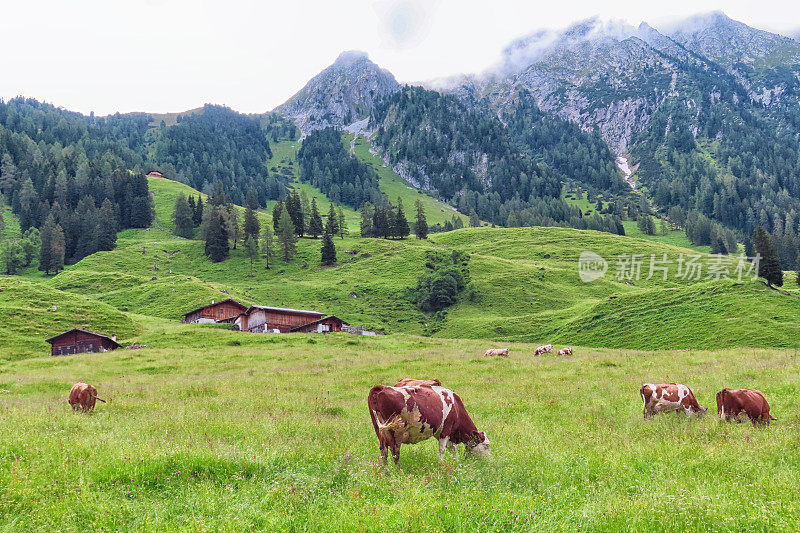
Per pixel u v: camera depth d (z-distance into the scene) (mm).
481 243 188625
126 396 27875
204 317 103625
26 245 166000
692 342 69625
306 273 153625
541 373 32656
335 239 189375
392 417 11586
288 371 39125
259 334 71812
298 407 22516
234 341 66812
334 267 157500
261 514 8391
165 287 123500
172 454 10859
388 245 174875
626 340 76812
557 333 89500
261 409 21938
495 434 15922
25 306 83062
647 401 19031
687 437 14430
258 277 150625
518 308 117375
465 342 67750
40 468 10055
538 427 17000
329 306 124938
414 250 166250
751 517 8062
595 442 14125
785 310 72562
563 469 11367
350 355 51312
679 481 10398
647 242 177375
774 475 10516
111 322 81625
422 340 69438
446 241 195875
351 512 8430
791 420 16266
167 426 16438
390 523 7812
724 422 16422
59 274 143500
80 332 65375
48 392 31578
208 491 9250
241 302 114688
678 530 7891
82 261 159375
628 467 11281
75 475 9828
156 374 41625
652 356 42281
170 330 80500
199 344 65438
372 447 13562
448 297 122188
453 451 13320
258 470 10633
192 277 137250
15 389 32750
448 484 10070
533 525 7977
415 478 10109
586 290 127062
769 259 85250
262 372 39219
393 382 30906
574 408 20578
